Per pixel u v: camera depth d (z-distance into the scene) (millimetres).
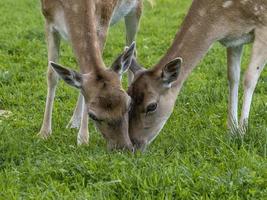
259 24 12406
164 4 28219
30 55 19312
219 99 14688
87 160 10656
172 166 10305
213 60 18406
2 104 15172
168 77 11680
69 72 11297
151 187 9578
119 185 9727
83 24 12000
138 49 20016
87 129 12367
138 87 11641
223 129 12625
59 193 9680
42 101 15250
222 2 12281
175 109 13984
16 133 12617
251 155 10742
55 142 12141
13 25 23859
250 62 12484
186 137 11852
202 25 12266
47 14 12930
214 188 9492
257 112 13344
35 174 10336
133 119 11594
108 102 10977
